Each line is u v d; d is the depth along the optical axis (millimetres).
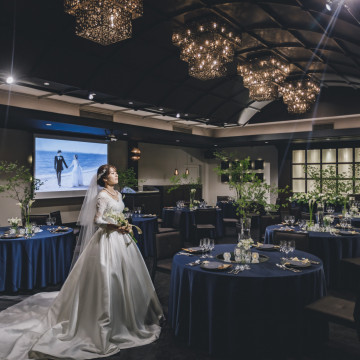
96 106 9086
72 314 3143
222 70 5859
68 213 10477
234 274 2930
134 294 3445
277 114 11391
